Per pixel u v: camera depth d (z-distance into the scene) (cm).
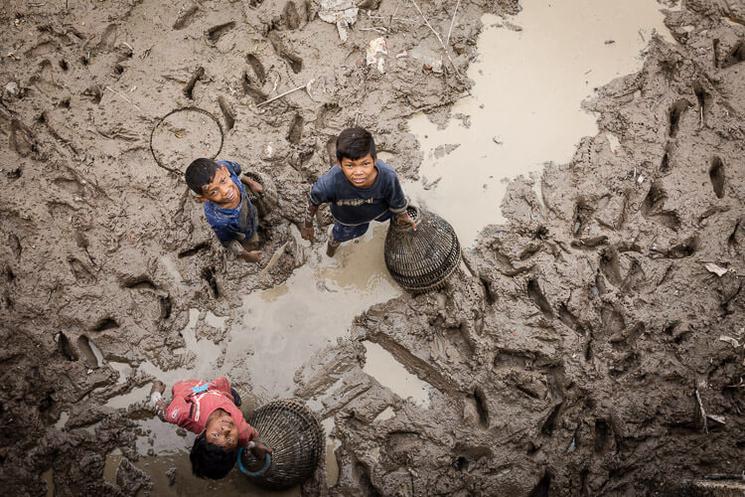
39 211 561
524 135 586
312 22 614
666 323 523
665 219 555
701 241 543
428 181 576
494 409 514
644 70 597
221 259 558
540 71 604
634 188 562
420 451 511
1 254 552
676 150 571
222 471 460
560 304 533
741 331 520
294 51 607
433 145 585
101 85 595
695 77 593
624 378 517
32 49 604
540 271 541
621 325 529
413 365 535
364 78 597
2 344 531
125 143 579
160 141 580
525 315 531
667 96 591
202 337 543
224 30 618
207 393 469
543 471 504
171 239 558
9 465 511
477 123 590
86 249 555
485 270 547
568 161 577
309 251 560
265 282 554
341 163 434
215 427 443
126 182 569
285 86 595
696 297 530
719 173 567
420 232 515
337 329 543
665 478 498
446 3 621
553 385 525
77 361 533
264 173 571
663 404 510
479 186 573
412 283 531
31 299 541
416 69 598
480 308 537
